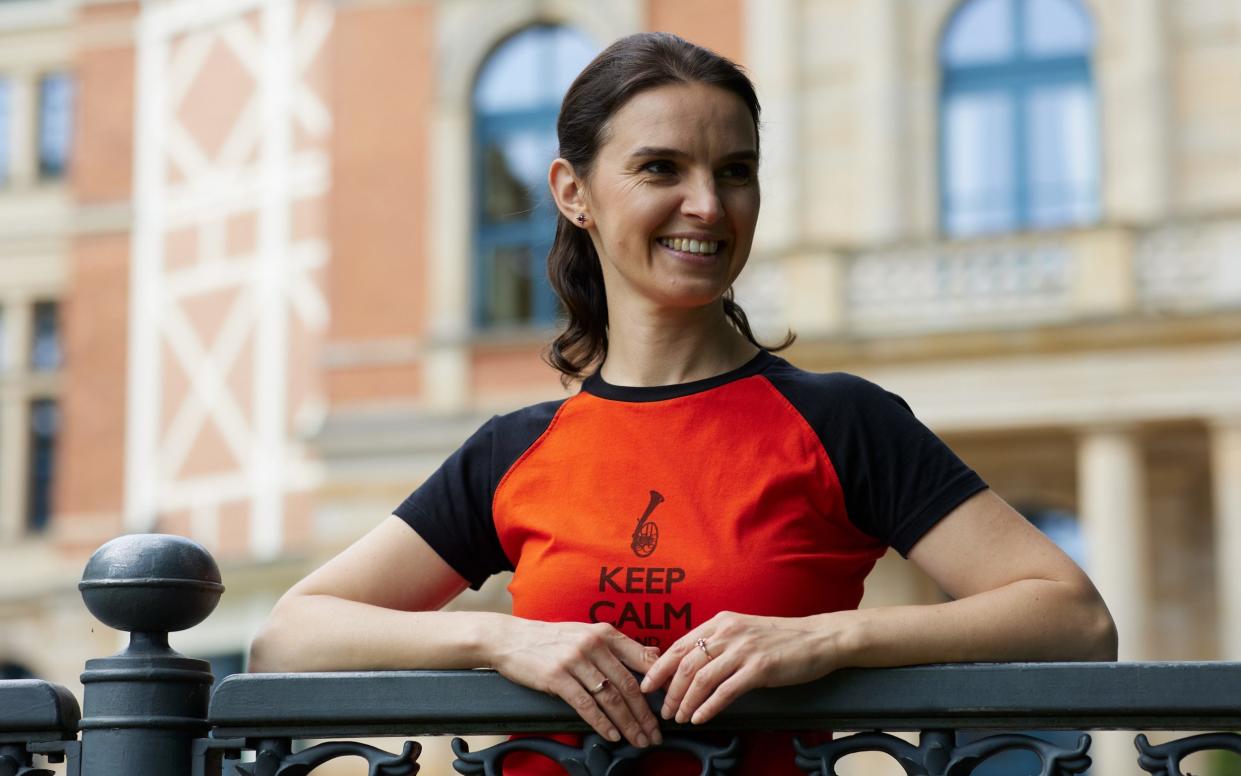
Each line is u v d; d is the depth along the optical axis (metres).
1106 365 15.38
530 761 2.45
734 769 2.24
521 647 2.24
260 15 21.73
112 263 22.52
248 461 21.16
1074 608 2.26
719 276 2.47
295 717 2.28
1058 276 15.57
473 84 18.55
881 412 2.41
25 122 23.09
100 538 22.05
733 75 2.50
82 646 21.88
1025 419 15.55
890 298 15.93
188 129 22.30
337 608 2.44
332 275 18.73
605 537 2.40
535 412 2.56
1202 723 2.07
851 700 2.15
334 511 18.48
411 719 2.27
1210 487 16.47
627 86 2.48
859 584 2.46
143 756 2.33
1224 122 15.98
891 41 16.72
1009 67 16.48
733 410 2.44
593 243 2.80
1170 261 15.34
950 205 16.53
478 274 18.42
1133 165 16.00
